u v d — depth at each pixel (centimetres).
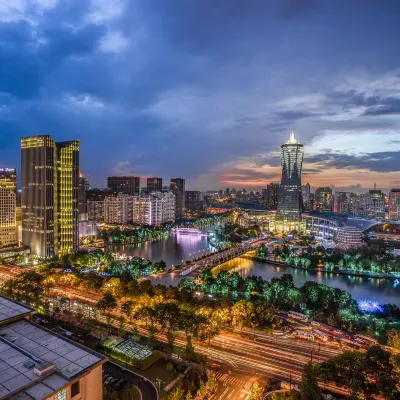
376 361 14838
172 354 18200
